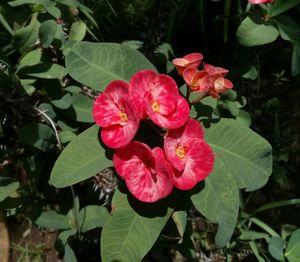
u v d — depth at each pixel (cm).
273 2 22
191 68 16
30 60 20
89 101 20
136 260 16
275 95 30
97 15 28
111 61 18
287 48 31
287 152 29
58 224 21
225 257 26
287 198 28
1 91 20
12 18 23
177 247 23
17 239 25
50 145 20
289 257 22
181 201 17
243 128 18
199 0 29
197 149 16
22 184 22
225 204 17
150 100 16
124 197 17
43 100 21
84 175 17
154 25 23
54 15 21
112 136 16
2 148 22
